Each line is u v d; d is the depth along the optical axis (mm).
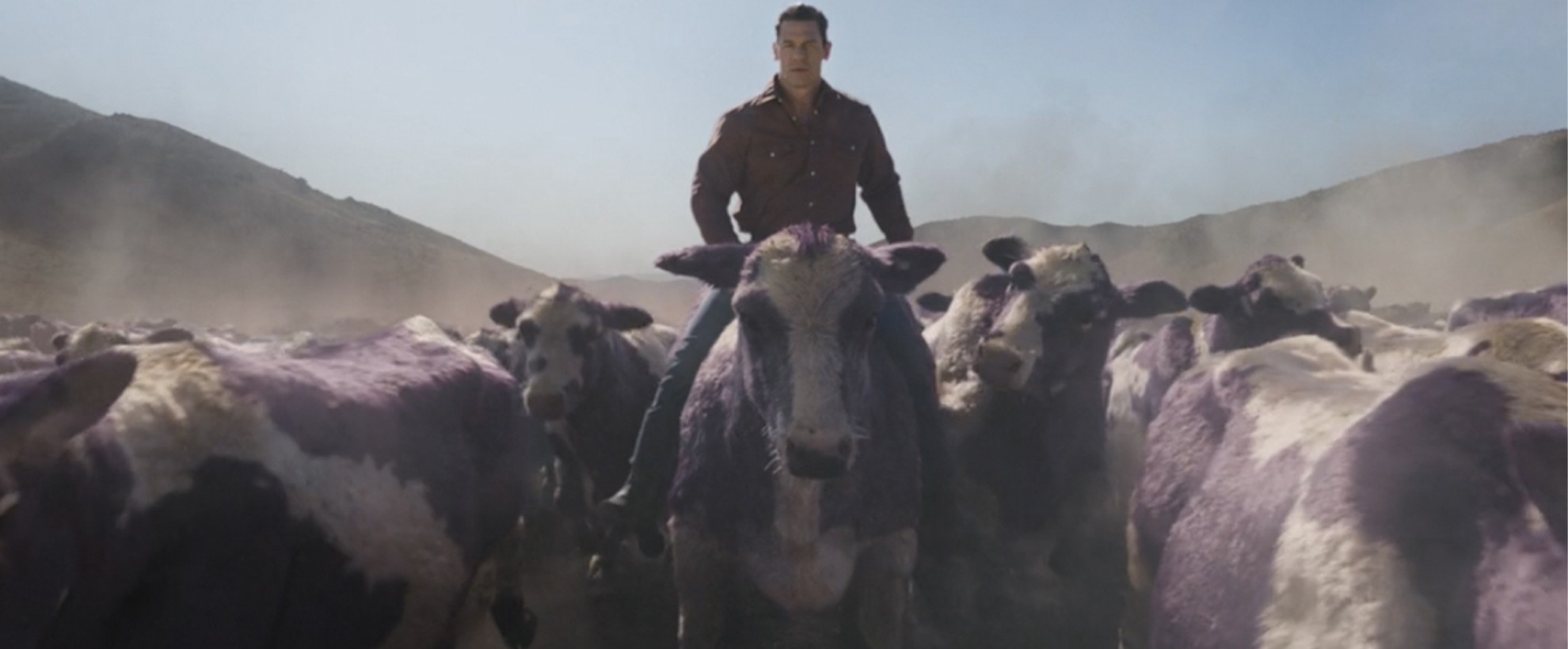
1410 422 2850
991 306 7352
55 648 3268
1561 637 2186
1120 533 6984
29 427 3092
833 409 4406
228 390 3906
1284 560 2914
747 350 4727
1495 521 2496
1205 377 4297
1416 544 2605
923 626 6664
